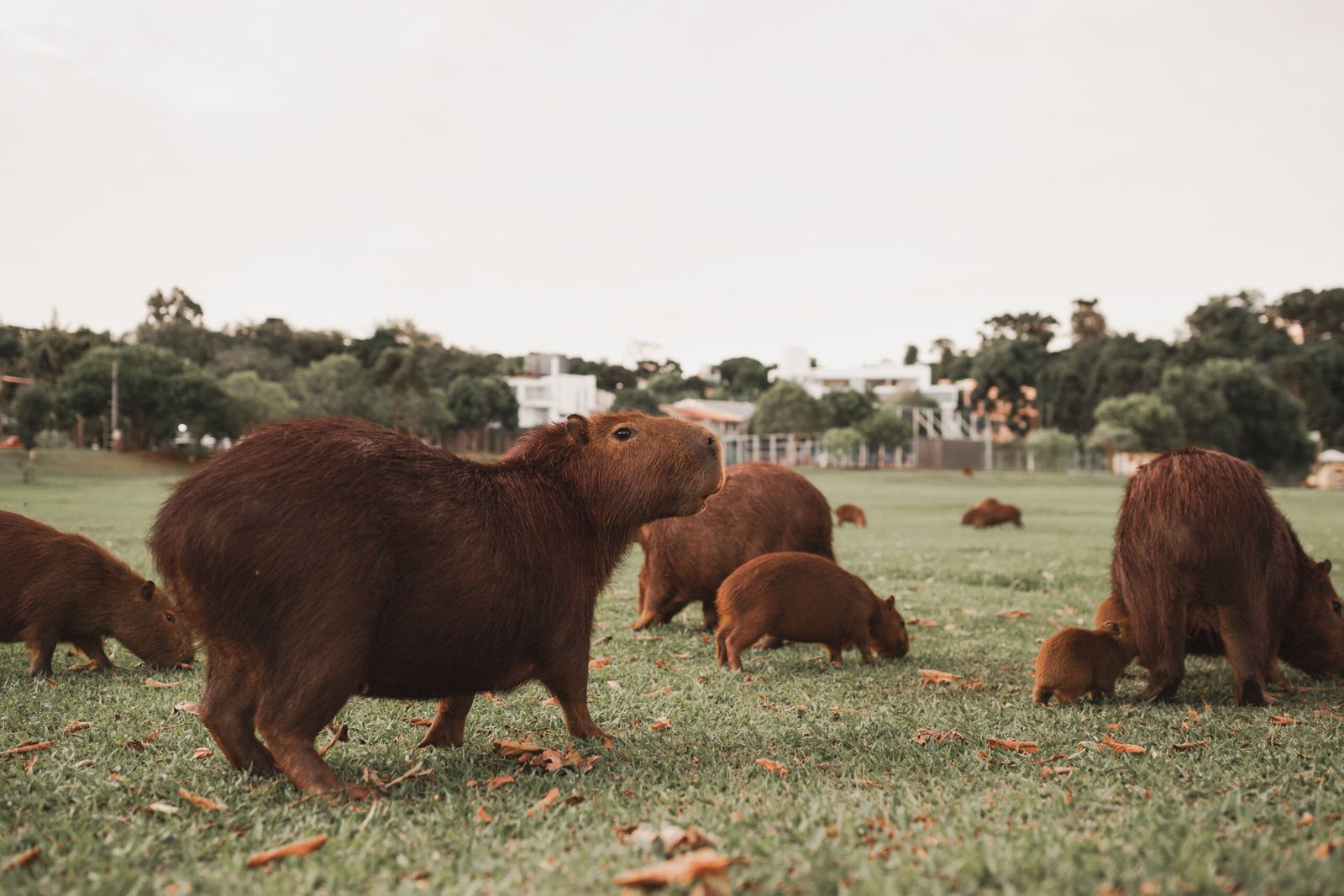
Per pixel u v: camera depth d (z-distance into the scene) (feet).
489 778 12.18
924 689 19.07
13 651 21.31
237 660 11.28
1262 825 9.52
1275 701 18.07
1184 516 17.06
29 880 8.52
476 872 8.54
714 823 9.73
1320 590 19.83
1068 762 13.19
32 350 208.95
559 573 12.53
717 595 22.75
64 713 15.83
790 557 21.16
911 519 78.84
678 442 13.14
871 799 10.78
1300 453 252.62
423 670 11.71
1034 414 333.01
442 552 11.34
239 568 10.53
